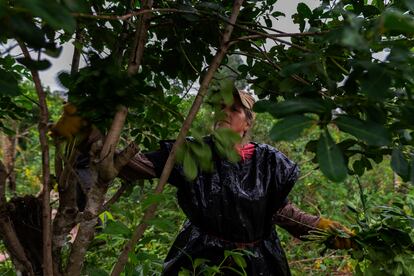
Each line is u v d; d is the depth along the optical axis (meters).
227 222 1.62
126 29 1.37
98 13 1.32
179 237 1.72
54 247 1.35
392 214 1.58
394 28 0.62
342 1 1.24
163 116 1.52
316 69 1.00
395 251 1.53
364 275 1.54
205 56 1.46
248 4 1.37
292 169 1.70
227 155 1.08
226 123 1.54
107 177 1.14
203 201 1.60
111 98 0.99
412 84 0.99
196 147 1.09
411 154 1.08
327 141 0.80
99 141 1.15
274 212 1.71
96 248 2.15
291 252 3.08
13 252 1.32
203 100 1.19
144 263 1.58
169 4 1.30
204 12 1.13
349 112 0.98
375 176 4.82
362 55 0.97
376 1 1.27
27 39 0.62
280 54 1.34
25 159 6.16
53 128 1.14
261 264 1.67
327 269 2.84
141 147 2.02
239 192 1.61
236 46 1.47
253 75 1.42
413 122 0.90
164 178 1.10
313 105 0.82
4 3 0.60
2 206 1.27
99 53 1.39
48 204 1.14
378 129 0.81
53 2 0.57
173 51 1.47
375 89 0.79
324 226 1.75
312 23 1.33
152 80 1.69
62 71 1.04
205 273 1.53
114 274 1.13
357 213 1.72
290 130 0.79
